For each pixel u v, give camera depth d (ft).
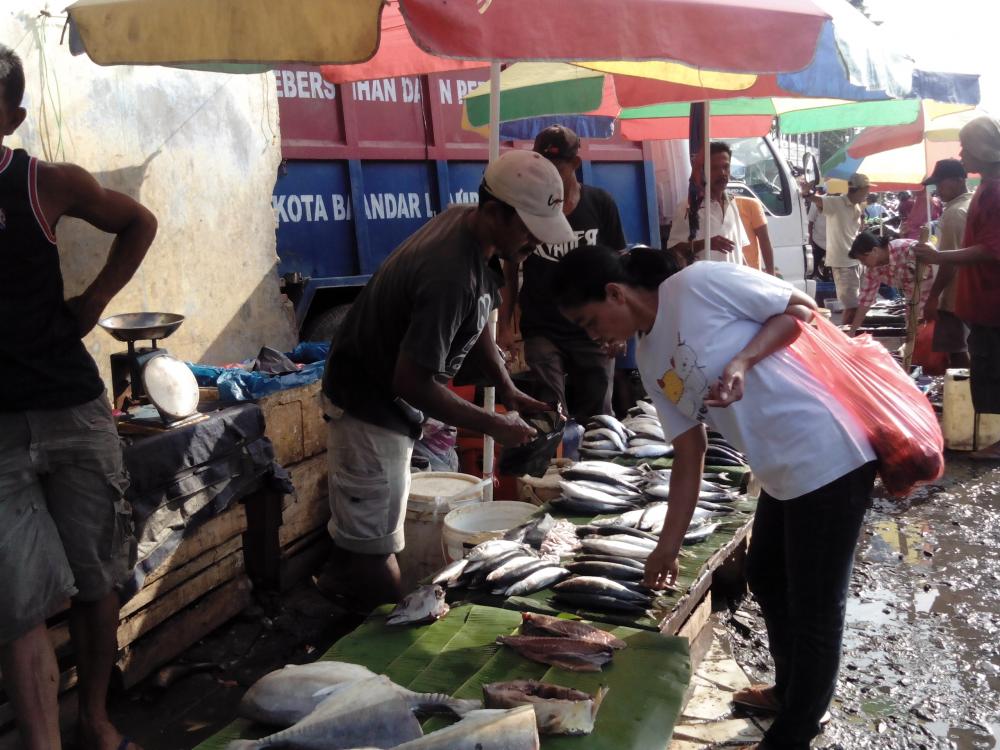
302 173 17.89
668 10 8.91
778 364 8.33
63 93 13.85
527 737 6.81
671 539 9.20
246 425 12.60
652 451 14.90
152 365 11.38
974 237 19.53
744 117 24.57
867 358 8.64
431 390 9.41
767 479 8.63
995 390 20.24
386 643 9.00
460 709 7.50
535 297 16.81
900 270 26.08
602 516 12.45
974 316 19.99
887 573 15.19
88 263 14.47
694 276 8.24
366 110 18.80
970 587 14.58
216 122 16.21
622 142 25.68
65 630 10.30
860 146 26.50
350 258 18.84
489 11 7.97
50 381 8.48
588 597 9.58
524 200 9.04
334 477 10.97
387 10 13.35
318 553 14.76
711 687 11.22
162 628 11.53
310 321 19.08
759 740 10.10
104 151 14.48
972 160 19.22
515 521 12.67
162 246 15.44
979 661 12.21
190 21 8.58
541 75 18.93
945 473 20.74
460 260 9.35
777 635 10.09
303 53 8.11
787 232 34.76
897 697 11.31
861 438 8.30
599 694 7.89
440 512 13.05
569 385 17.71
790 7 9.96
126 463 10.34
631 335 8.71
